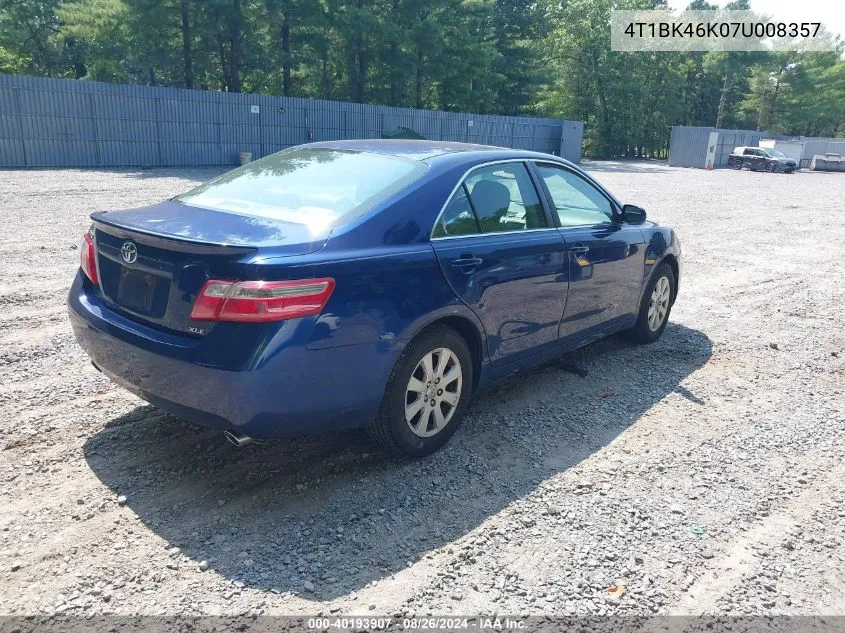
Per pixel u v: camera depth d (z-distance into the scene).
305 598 2.65
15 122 21.48
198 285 2.99
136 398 4.38
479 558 2.95
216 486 3.40
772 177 37.88
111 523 3.05
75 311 3.59
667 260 5.99
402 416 3.50
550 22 56.16
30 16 41.44
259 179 4.00
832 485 3.73
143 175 20.83
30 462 3.52
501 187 4.17
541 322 4.37
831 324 7.02
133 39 32.84
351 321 3.13
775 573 2.95
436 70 42.47
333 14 36.38
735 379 5.30
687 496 3.54
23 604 2.53
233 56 35.31
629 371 5.36
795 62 73.81
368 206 3.47
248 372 2.88
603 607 2.69
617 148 61.06
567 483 3.60
